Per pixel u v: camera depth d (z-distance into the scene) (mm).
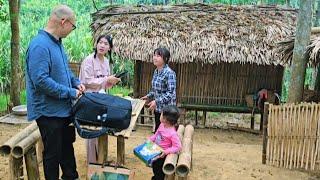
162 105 4543
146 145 3955
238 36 8289
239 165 5457
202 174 5066
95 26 8922
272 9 9344
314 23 13234
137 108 4559
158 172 4039
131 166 5211
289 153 5301
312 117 5062
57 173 3621
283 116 5258
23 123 7324
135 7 9367
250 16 8961
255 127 10344
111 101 3562
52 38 3383
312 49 5605
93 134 3471
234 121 10828
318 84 7414
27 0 18703
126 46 8188
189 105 8930
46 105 3422
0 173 4773
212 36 8266
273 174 5156
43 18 16703
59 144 3557
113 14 9086
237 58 7992
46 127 3475
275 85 8812
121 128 3539
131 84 14039
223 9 9281
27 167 4008
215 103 9039
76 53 13875
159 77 4570
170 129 3887
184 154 3816
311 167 5141
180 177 3746
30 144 3764
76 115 3508
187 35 8297
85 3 18781
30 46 3297
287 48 6340
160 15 8922
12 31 8391
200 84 8984
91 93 3650
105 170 3789
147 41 8195
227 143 7316
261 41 8188
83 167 5000
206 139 8180
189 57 8055
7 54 12094
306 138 5145
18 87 8672
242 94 8945
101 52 4250
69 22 3383
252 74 8836
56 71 3393
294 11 9336
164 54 4512
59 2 18953
